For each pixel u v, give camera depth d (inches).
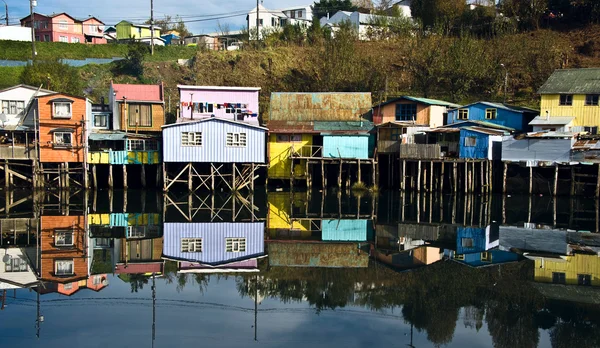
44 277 762.2
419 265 823.1
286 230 1067.3
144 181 1567.4
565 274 773.3
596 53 2153.1
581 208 1284.4
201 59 2310.5
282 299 691.4
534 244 944.9
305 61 2272.4
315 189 1628.9
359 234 1034.1
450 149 1533.0
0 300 679.1
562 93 1546.5
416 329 600.4
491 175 1454.2
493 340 563.5
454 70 2021.4
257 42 2491.4
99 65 2310.5
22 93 1603.1
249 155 1525.6
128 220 1151.0
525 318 622.5
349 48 2204.7
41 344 547.5
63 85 1958.7
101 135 1545.3
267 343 559.5
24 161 1555.1
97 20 2972.4
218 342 561.6
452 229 1074.1
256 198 1469.0
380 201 1406.3
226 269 809.5
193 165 1622.8
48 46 2415.1
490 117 1646.2
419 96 2068.2
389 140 1553.9
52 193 1504.7
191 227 1085.8
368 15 2726.4
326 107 1791.3
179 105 1748.3
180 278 768.9
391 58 2282.2
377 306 664.4
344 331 595.2
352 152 1598.2
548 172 1488.7
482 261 842.8
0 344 545.3
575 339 563.2
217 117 1596.9
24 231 1039.0
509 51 2158.0
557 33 2338.8
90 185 1593.3
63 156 1512.1
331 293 711.7
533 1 2444.6
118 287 729.6
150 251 898.7
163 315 637.3
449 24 2492.6
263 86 2175.2
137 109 1707.7
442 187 1493.6
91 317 628.4
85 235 1010.7
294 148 1648.6
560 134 1381.6
